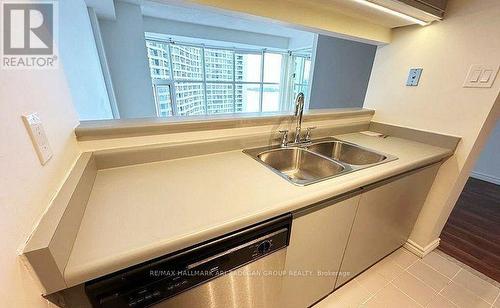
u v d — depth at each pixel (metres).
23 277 0.44
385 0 1.08
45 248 0.45
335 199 1.01
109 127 0.95
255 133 1.35
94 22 2.49
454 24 1.37
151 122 1.06
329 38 3.07
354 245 1.29
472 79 1.35
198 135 1.18
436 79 1.51
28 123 0.50
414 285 1.51
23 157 0.47
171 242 0.60
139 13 2.99
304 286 1.16
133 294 0.59
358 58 2.76
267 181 0.95
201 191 0.85
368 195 1.17
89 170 0.85
